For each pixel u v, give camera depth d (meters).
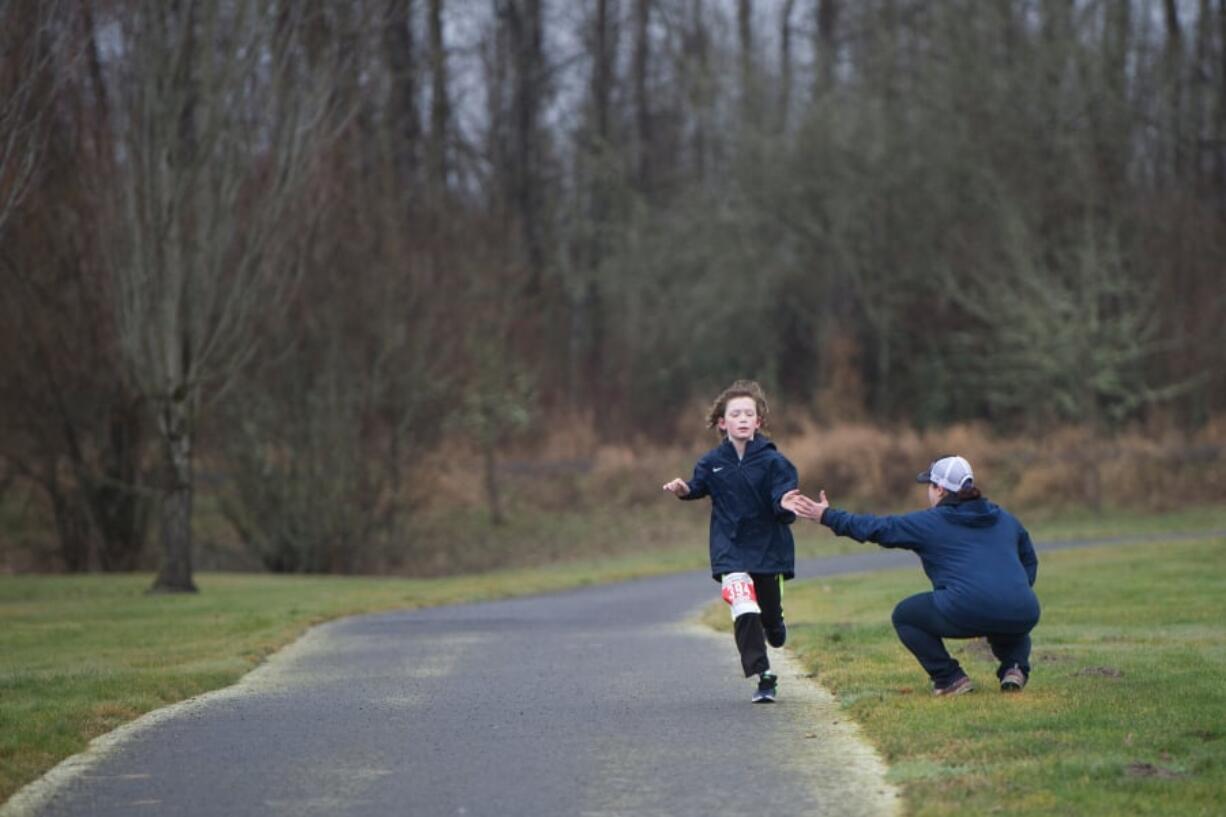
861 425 65.06
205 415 45.81
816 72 71.62
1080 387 60.69
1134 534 49.28
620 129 82.94
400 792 11.20
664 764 11.99
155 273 34.84
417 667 19.45
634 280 72.56
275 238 36.91
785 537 14.80
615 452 64.62
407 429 50.25
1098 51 68.06
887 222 68.75
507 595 36.41
